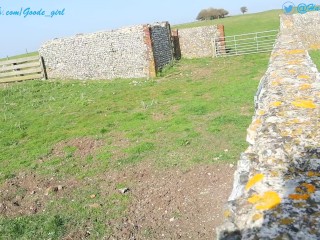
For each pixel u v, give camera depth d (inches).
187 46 1056.8
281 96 163.9
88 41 878.4
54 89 804.0
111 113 550.0
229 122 430.9
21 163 385.7
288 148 111.1
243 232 78.4
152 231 237.0
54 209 277.7
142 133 434.0
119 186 304.0
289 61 247.4
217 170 309.9
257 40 1040.2
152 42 820.0
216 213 246.8
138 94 661.9
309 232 71.3
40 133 490.0
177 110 518.0
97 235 237.9
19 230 251.3
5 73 979.9
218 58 995.3
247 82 636.1
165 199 273.9
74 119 541.0
